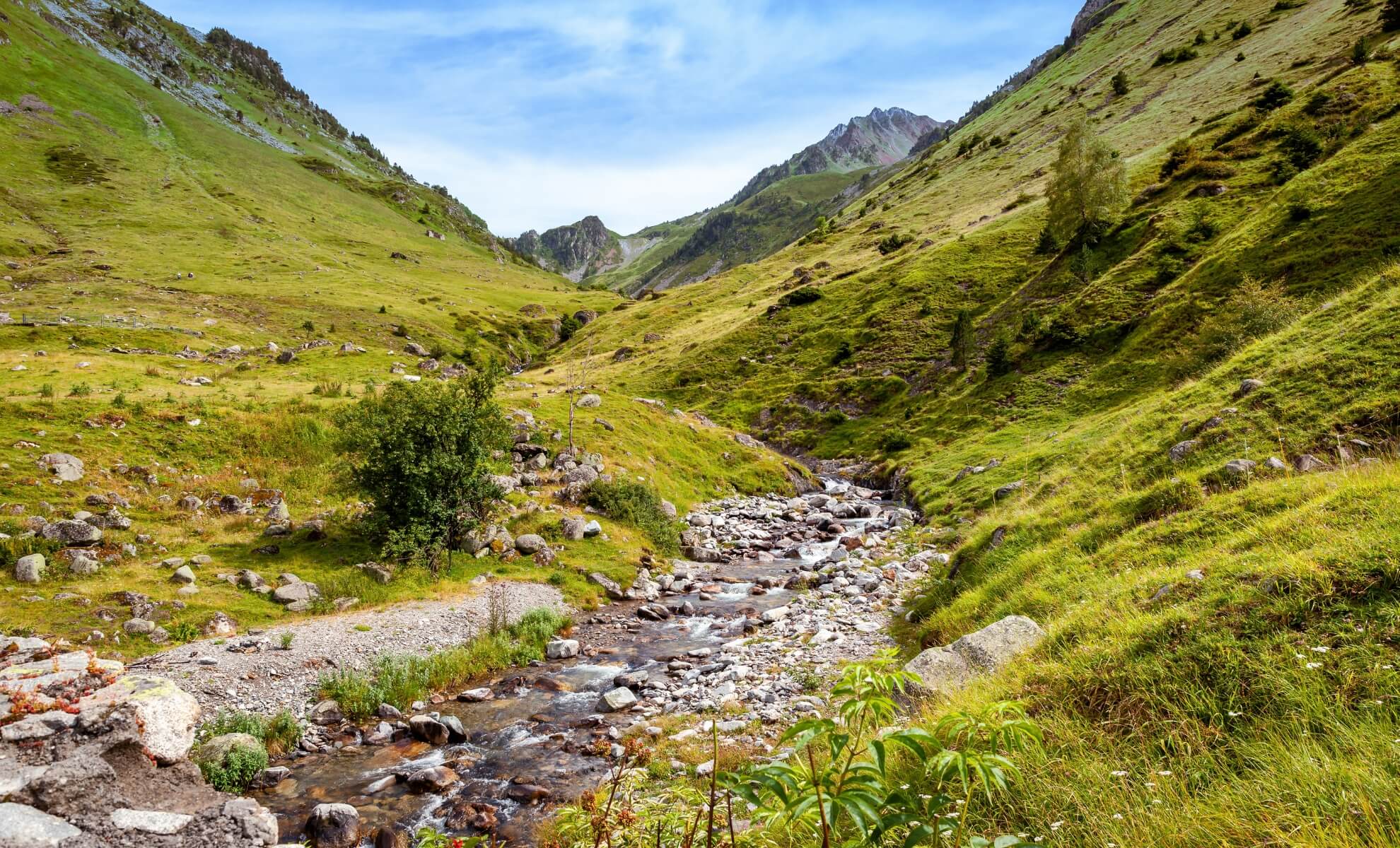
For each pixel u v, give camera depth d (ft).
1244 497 49.98
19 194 488.85
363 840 38.29
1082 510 68.18
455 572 91.71
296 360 253.44
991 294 281.13
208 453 110.11
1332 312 79.25
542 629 76.02
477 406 97.60
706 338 372.17
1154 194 248.52
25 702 28.96
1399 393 57.67
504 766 47.06
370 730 54.03
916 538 115.96
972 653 40.86
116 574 74.13
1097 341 183.42
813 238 572.10
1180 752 22.93
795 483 186.70
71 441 99.66
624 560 106.32
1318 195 154.92
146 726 28.76
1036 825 19.93
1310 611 27.37
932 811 10.32
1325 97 232.73
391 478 89.97
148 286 368.07
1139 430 81.87
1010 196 426.10
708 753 43.32
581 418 168.76
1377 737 18.69
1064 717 27.09
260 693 56.90
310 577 82.28
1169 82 471.62
